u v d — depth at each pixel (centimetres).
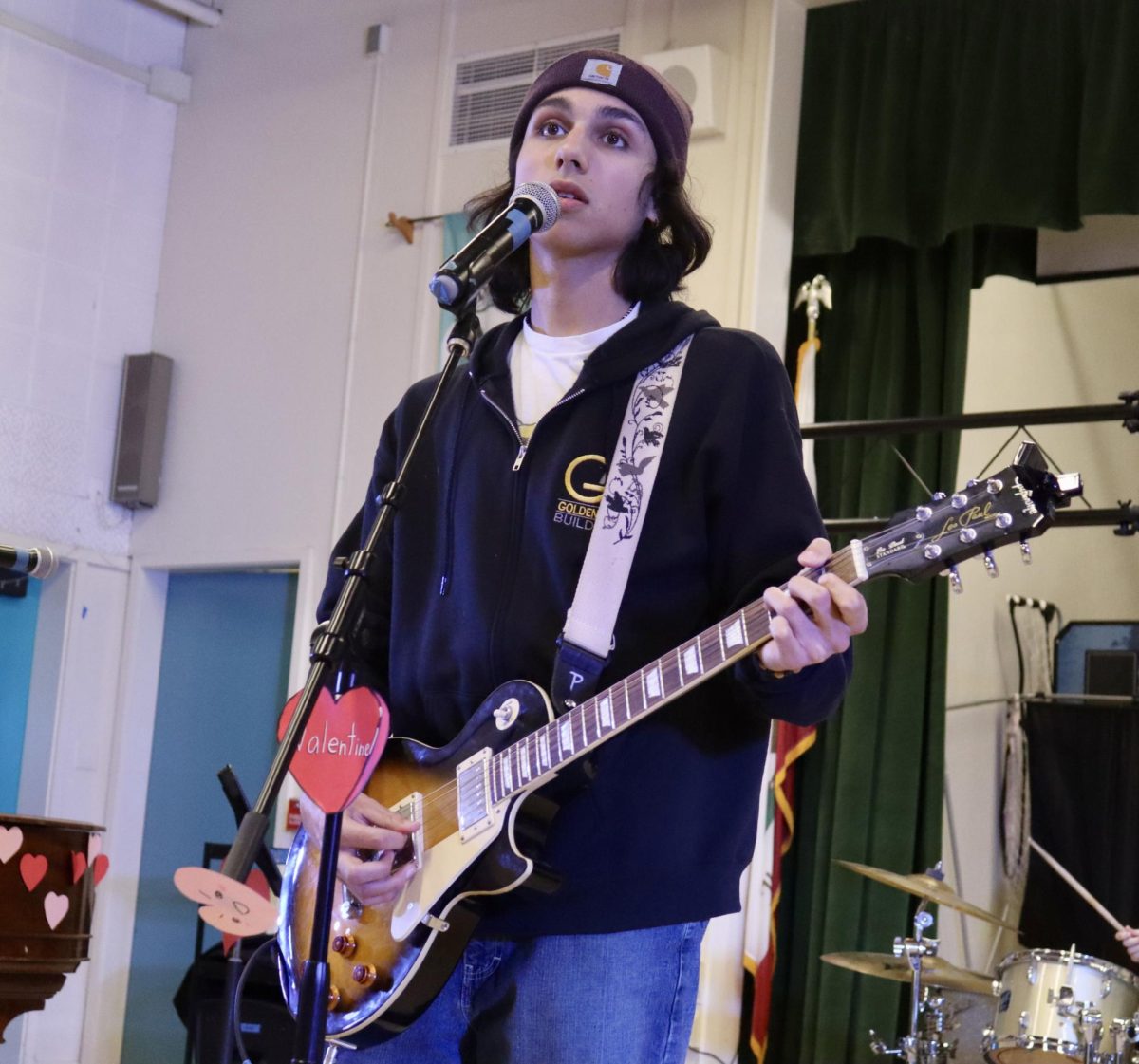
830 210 552
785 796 533
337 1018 188
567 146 199
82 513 662
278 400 654
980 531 152
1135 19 507
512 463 196
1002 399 668
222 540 654
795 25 564
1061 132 520
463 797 184
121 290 683
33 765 648
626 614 184
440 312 619
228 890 138
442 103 636
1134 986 441
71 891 357
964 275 557
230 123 692
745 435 186
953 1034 505
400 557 205
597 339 200
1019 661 663
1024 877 627
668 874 176
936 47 544
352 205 652
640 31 586
